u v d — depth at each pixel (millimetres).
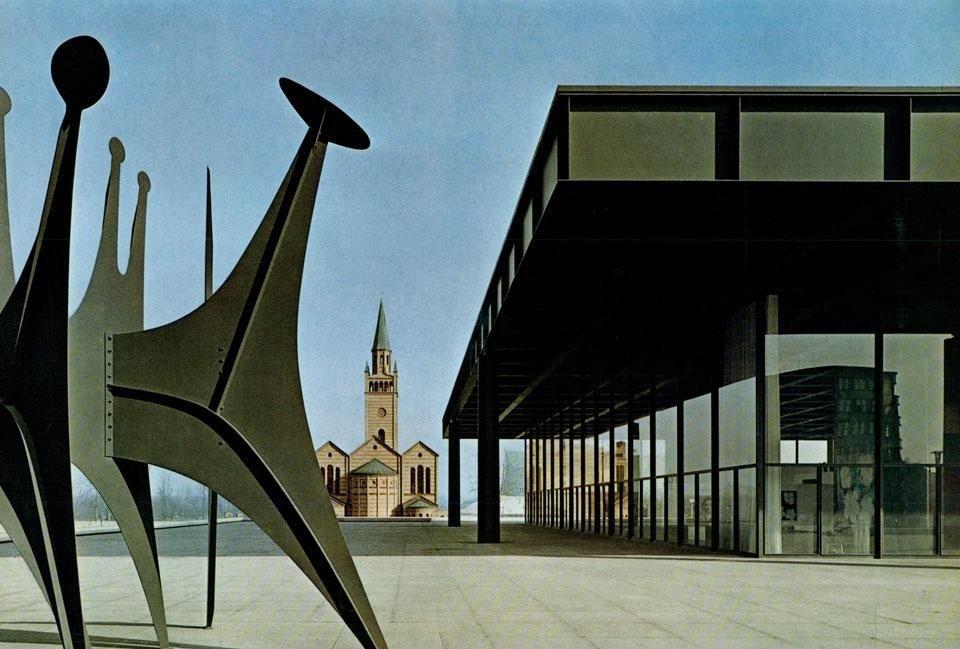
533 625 9328
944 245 17203
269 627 9273
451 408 52219
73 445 7543
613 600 11523
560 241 17094
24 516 6855
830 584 13609
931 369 19781
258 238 7715
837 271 19297
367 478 118312
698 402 23359
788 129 13273
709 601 11430
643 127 13258
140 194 8359
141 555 7906
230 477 7418
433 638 8477
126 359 7516
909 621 9742
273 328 7621
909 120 13148
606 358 30859
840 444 19578
